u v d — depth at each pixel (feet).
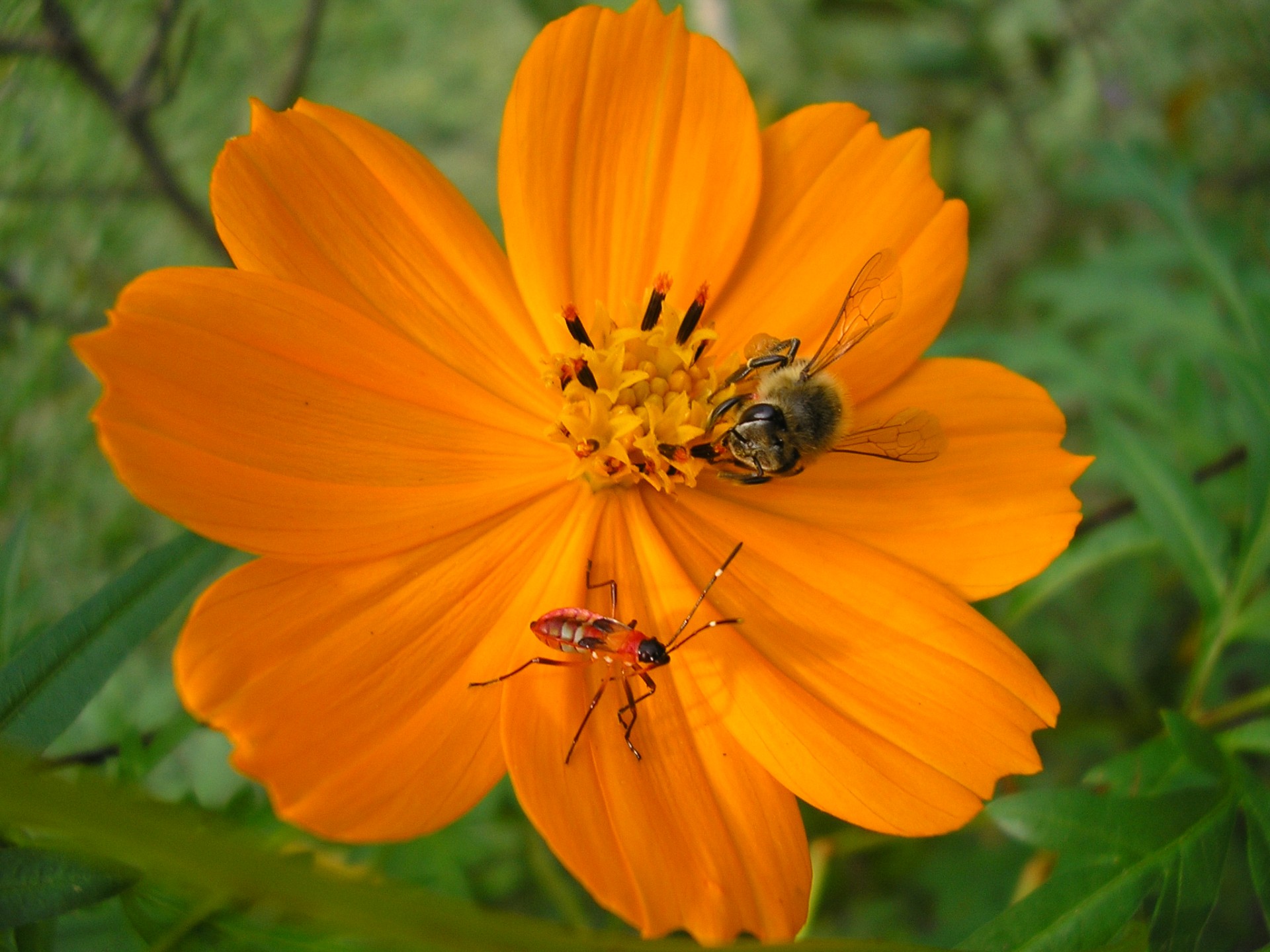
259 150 0.22
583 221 0.25
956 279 0.26
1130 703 0.37
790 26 0.57
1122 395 0.37
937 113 0.54
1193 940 0.22
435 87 0.53
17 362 0.35
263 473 0.21
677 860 0.20
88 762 0.25
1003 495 0.24
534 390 0.25
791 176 0.26
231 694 0.19
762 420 0.24
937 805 0.21
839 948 0.17
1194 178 0.40
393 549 0.22
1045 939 0.21
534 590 0.23
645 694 0.21
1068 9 0.52
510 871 0.35
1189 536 0.29
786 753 0.21
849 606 0.23
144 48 0.38
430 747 0.20
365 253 0.23
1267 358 0.31
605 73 0.24
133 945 0.25
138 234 0.38
